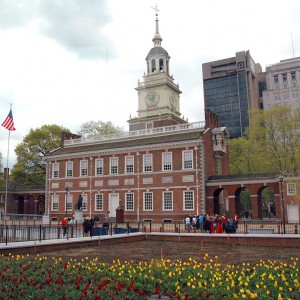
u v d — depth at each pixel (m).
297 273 15.84
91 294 12.09
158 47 96.81
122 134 72.25
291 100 190.25
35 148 95.19
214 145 63.97
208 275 15.46
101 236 33.34
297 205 51.53
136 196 63.81
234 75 195.75
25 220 62.56
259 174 56.53
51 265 17.92
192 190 58.84
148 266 17.75
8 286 13.15
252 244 31.27
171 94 94.38
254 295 11.58
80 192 69.81
